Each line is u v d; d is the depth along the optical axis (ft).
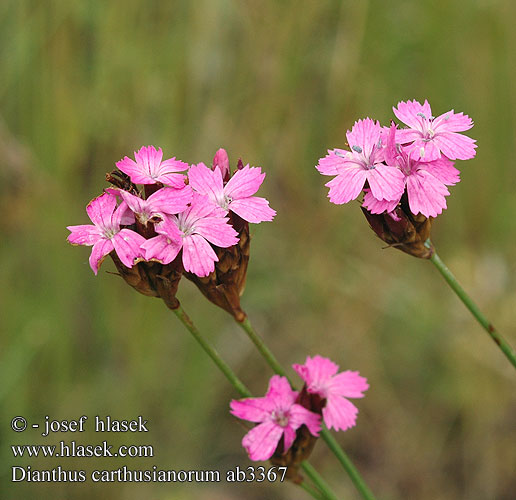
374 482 2.85
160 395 2.71
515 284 3.08
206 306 2.78
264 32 2.68
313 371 1.86
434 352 3.04
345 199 1.79
